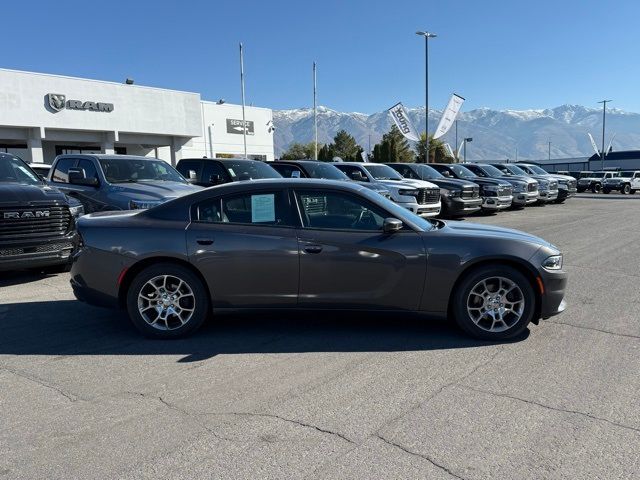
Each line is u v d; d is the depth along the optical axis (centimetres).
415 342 500
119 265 511
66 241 788
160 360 461
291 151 9188
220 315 570
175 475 289
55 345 502
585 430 333
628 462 297
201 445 319
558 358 457
